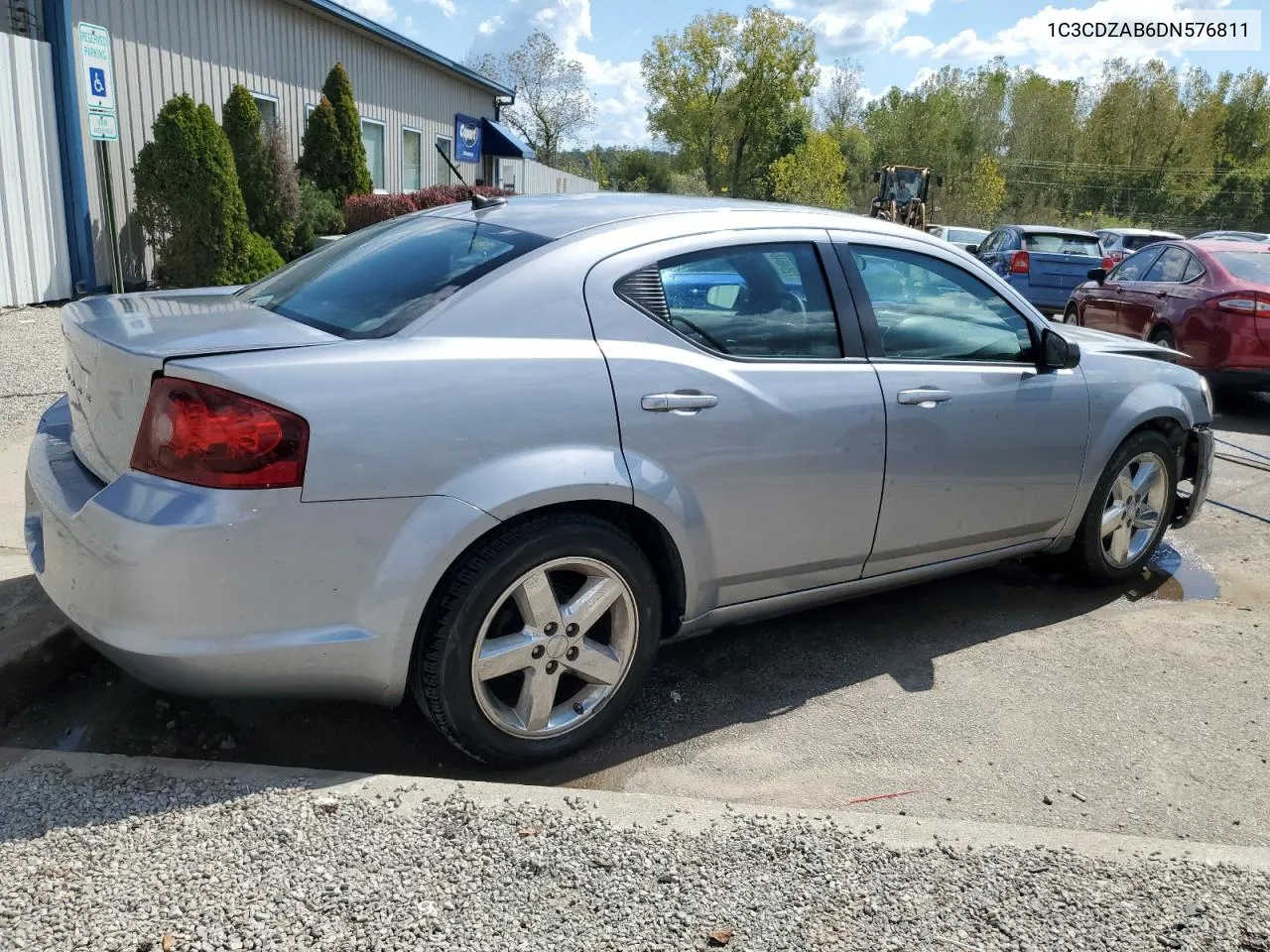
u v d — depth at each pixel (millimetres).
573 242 3068
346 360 2594
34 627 3322
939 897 2240
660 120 68125
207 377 2434
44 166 10711
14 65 10180
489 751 2867
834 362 3494
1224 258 8953
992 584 4711
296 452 2469
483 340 2816
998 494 3961
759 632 4094
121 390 2588
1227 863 2420
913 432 3617
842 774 3062
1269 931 2174
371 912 2105
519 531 2779
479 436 2701
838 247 3617
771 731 3307
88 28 6250
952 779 3037
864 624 4203
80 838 2289
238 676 2529
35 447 3184
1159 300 9336
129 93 12328
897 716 3422
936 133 67062
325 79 17141
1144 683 3701
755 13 64750
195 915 2066
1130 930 2162
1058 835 2514
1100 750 3229
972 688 3637
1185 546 5348
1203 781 3061
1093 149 64938
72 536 2576
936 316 3832
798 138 67438
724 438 3145
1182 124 63719
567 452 2824
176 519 2404
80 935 1997
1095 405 4250
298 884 2176
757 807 2582
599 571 2961
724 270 3309
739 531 3254
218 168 11844
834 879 2287
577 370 2885
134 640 2463
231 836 2322
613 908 2160
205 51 13852
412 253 3248
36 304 10688
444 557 2643
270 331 2773
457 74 22453
